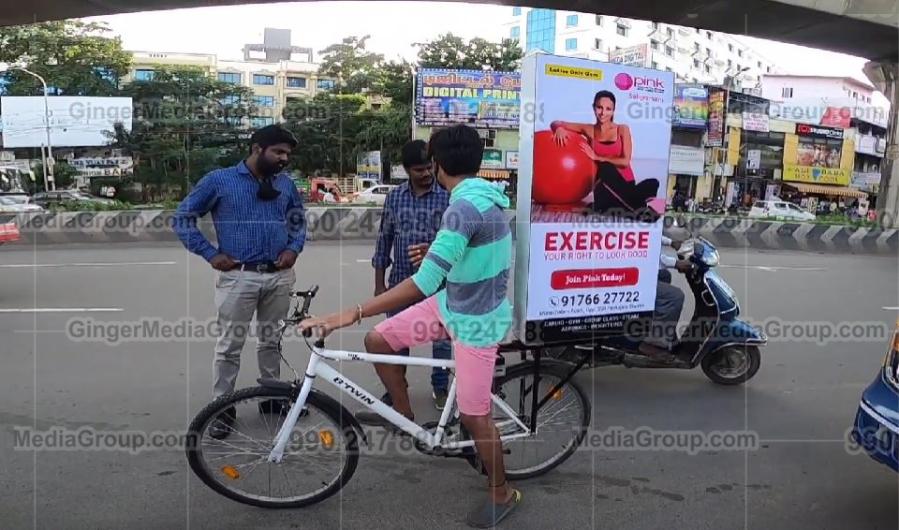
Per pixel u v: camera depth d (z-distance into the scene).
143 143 29.25
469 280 2.60
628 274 3.29
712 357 4.73
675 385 4.76
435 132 2.62
